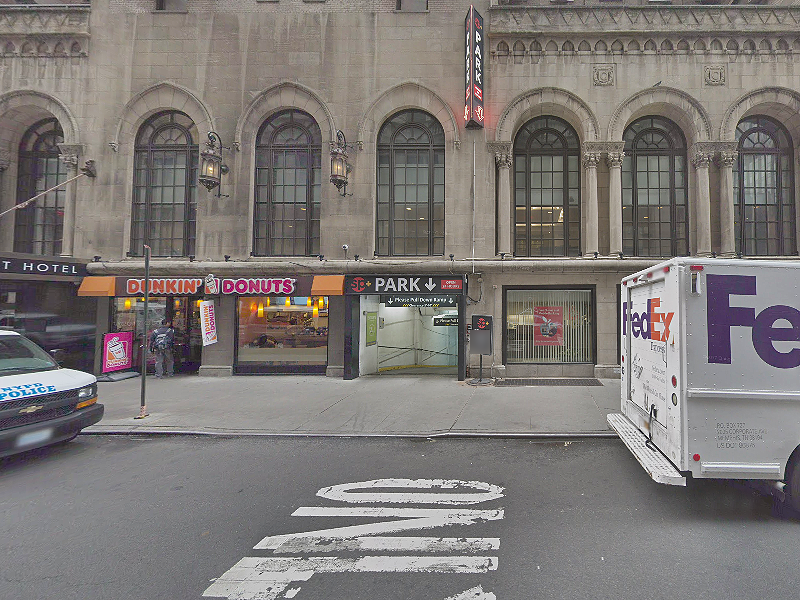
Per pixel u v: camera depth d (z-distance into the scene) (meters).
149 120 12.48
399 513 4.14
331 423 7.27
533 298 11.77
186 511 4.21
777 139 11.90
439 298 11.87
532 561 3.29
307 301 12.12
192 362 12.52
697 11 11.38
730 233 11.15
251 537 3.71
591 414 7.65
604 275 11.34
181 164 12.52
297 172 12.41
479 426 7.00
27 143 12.89
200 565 3.28
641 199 12.03
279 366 12.04
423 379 11.41
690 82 11.39
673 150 11.98
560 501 4.38
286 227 12.38
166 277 11.51
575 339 11.66
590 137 11.51
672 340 4.18
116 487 4.80
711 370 4.03
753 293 4.08
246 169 12.09
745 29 11.27
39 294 11.05
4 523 3.96
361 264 11.40
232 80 12.08
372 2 11.99
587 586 2.97
